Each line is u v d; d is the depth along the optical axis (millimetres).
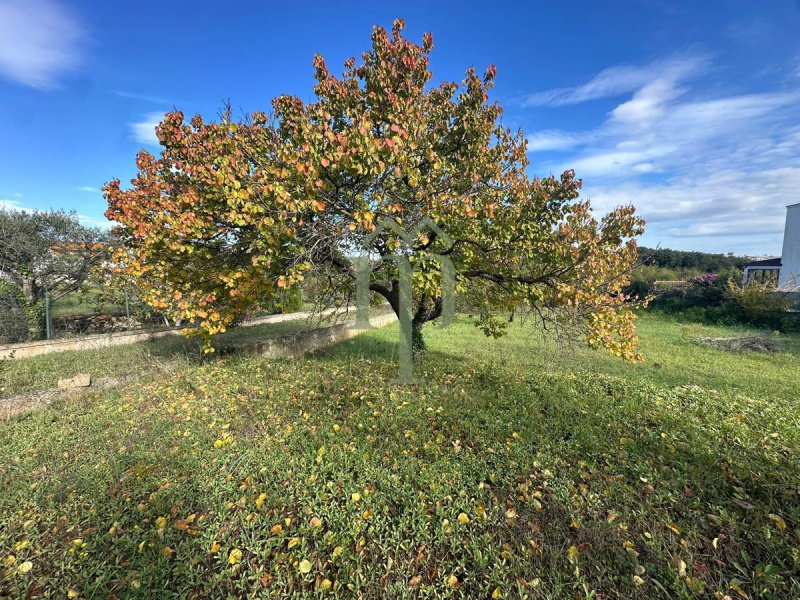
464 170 5816
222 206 5035
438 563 2309
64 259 10594
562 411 4535
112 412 4602
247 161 4867
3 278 9336
